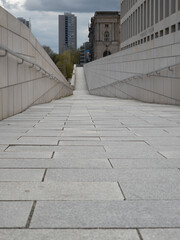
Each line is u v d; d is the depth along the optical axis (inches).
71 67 4343.0
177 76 606.9
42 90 675.4
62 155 194.9
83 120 375.9
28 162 177.6
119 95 1184.2
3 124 331.0
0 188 135.0
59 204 118.3
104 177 151.6
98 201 121.6
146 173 158.2
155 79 733.9
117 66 1238.9
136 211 112.5
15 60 418.6
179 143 235.3
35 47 572.7
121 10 2488.9
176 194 129.4
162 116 422.6
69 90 1658.5
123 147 220.2
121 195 128.2
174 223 103.1
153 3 1571.1
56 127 314.5
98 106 610.5
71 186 138.5
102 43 5285.4
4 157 188.2
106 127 318.0
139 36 1847.9
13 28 409.7
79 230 98.0
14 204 117.7
